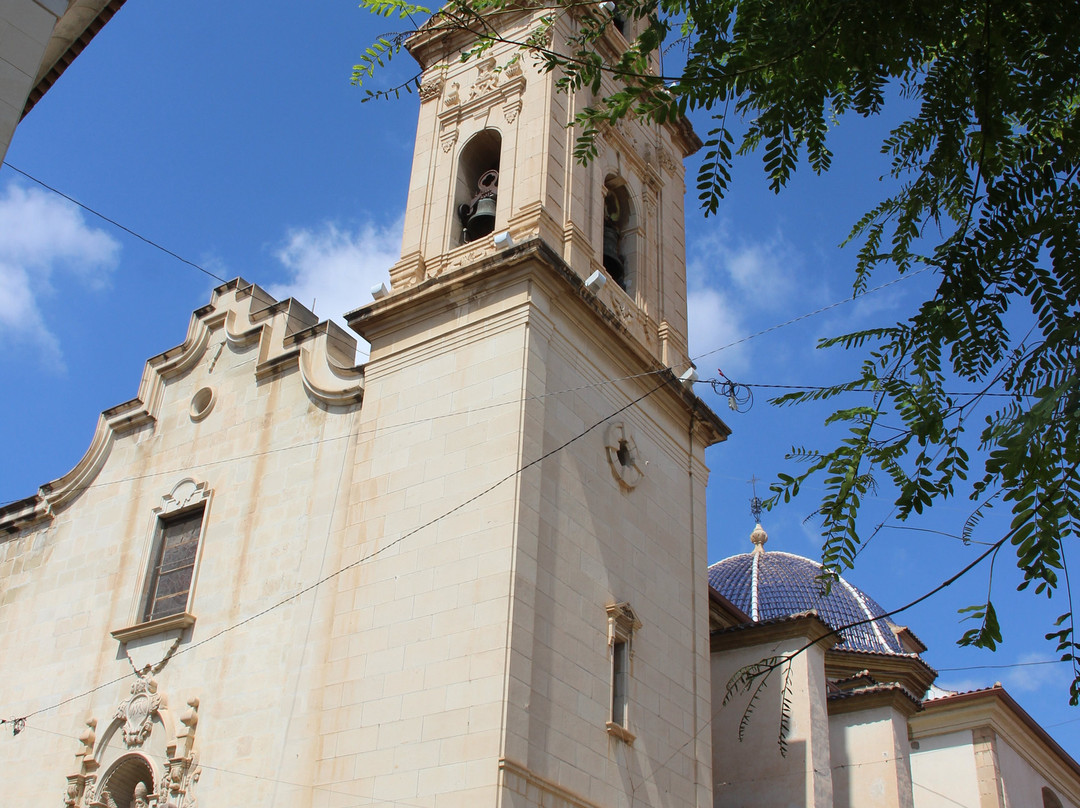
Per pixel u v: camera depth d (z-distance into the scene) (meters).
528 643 17.52
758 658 25.03
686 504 23.48
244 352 24.80
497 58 25.73
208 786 19.39
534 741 16.95
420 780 16.89
